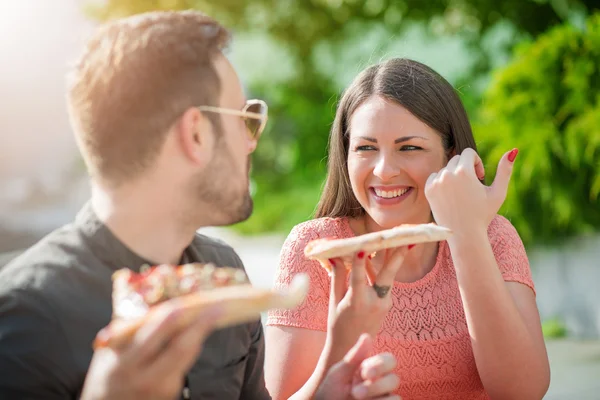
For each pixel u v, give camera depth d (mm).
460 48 7582
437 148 2203
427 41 7820
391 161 2156
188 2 8078
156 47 1399
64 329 1382
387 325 2225
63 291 1402
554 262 5547
